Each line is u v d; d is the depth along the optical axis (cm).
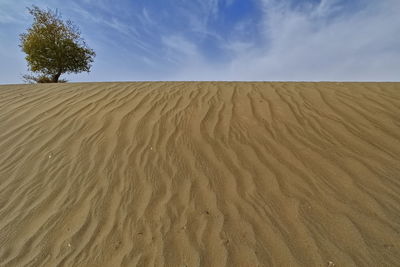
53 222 218
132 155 312
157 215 219
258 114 413
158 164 293
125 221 215
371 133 335
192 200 235
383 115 381
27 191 260
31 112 452
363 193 230
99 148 331
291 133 350
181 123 389
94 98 509
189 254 180
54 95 542
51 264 180
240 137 345
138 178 270
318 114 403
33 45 1316
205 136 350
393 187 235
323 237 187
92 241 197
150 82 684
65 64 1440
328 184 246
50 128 390
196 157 303
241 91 541
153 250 185
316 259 171
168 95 519
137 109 445
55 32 1394
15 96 544
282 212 215
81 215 225
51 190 260
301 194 235
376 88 513
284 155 300
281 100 471
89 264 177
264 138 340
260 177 263
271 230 197
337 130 350
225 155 305
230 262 172
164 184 259
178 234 198
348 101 446
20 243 199
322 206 218
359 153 293
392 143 309
